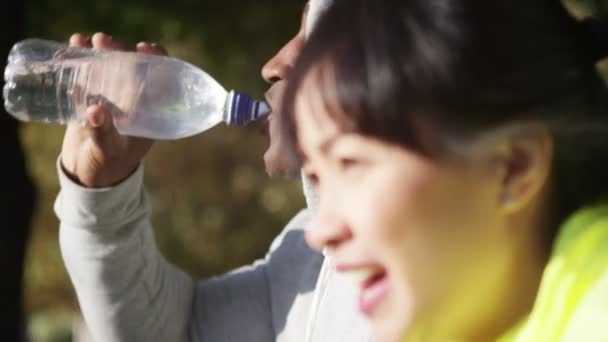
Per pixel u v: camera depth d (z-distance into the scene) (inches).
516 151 67.1
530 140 67.1
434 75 65.0
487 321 70.0
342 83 66.4
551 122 67.3
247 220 538.6
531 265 70.2
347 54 67.1
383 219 66.1
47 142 481.7
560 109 67.7
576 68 69.8
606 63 80.4
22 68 108.7
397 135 65.4
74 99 105.0
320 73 67.7
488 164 66.6
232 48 341.1
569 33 71.4
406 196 65.9
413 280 67.1
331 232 67.4
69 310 525.7
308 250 110.5
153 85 105.1
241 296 112.4
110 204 103.1
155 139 104.7
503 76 65.6
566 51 69.4
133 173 104.2
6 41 235.8
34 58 109.0
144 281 107.7
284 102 70.2
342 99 66.2
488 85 65.2
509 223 68.8
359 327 99.1
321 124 67.4
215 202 538.3
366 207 66.3
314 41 69.3
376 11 67.6
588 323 65.1
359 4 68.5
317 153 68.2
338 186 67.7
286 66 102.3
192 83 106.1
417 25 66.2
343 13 68.9
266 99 104.5
